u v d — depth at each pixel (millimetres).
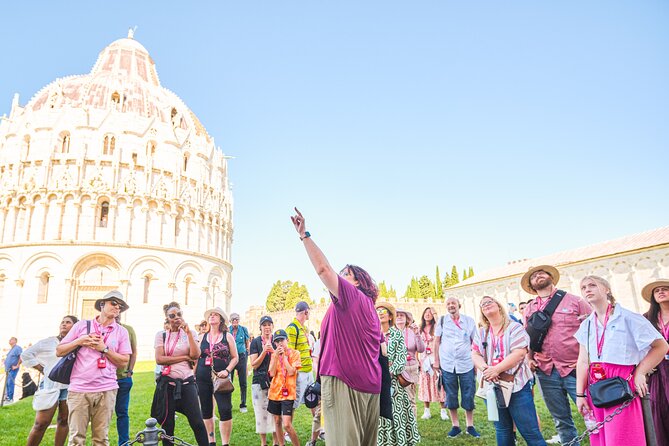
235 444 9359
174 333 7723
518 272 47562
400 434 6832
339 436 4316
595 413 5570
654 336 5305
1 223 45344
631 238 39125
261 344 9594
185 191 51938
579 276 40031
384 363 5105
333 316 4617
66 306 42531
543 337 7625
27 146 48094
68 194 45625
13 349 15797
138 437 4488
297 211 4359
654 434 5160
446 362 9891
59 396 7855
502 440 6238
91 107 50531
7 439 9562
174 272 48156
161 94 60750
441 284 98812
